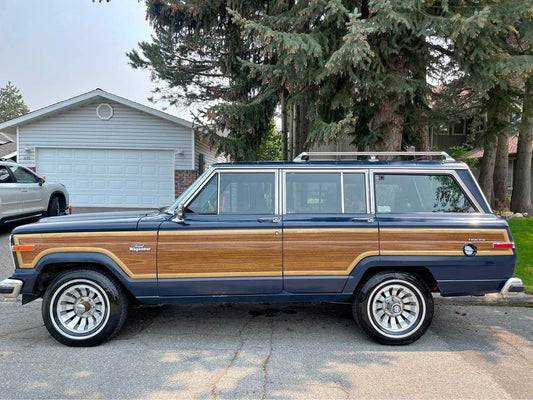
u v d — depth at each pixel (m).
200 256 3.88
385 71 7.25
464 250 3.94
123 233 3.85
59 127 13.80
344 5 7.20
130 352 3.73
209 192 4.07
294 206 4.07
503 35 7.38
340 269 3.96
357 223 3.96
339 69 6.54
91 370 3.35
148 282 3.85
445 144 20.48
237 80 11.04
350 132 9.20
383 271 4.04
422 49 7.25
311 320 4.70
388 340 3.92
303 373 3.32
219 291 3.92
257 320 4.69
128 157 14.06
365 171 4.15
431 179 4.17
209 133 9.48
